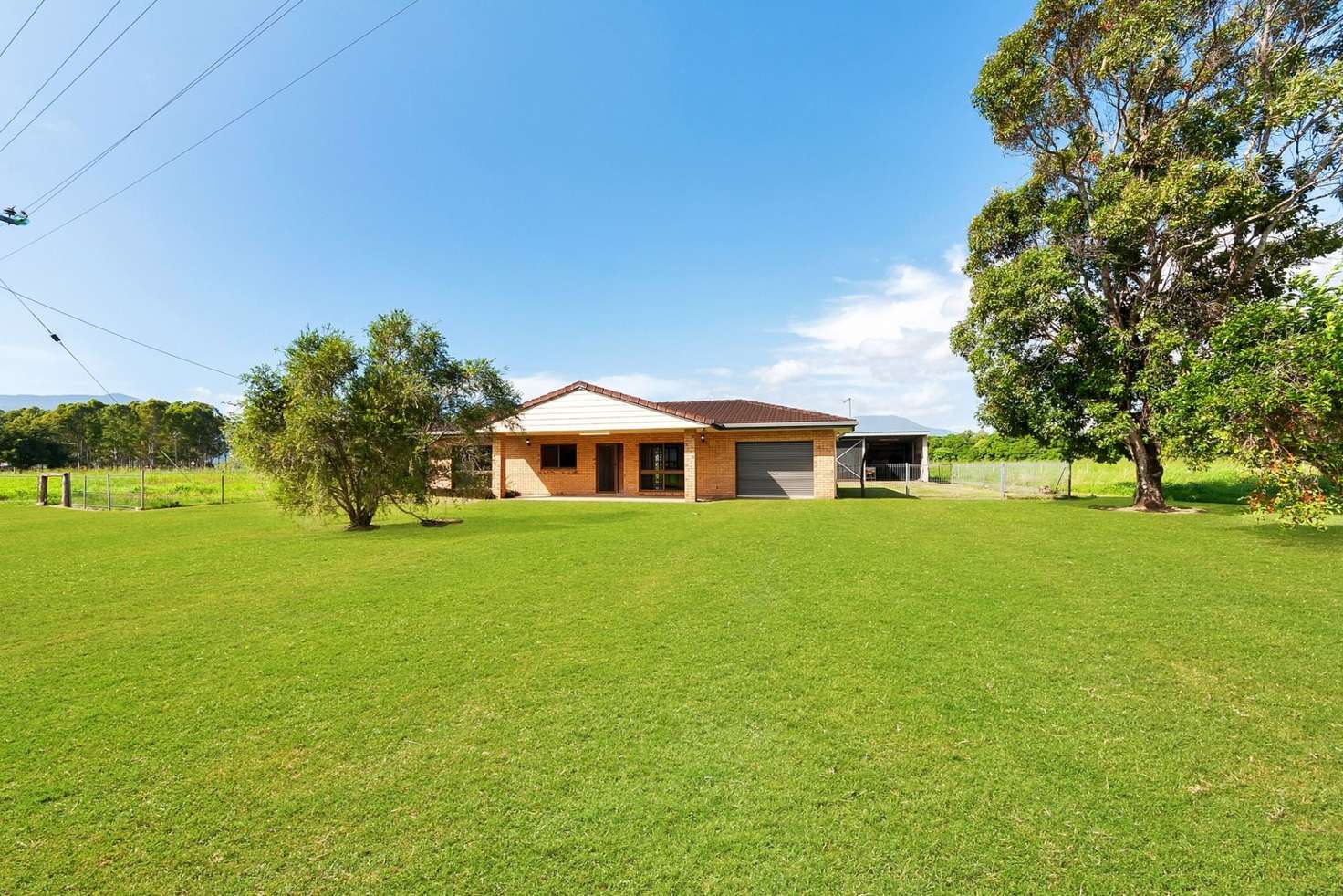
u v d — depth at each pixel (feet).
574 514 49.03
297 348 38.75
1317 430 25.90
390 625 16.84
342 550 30.35
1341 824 7.55
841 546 29.58
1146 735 9.93
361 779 8.89
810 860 7.01
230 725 10.73
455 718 10.91
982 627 15.85
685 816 7.88
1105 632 15.33
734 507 53.83
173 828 7.82
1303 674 12.50
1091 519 40.50
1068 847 7.18
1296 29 40.16
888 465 113.50
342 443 38.37
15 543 34.45
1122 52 42.27
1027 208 52.08
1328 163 37.68
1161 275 44.65
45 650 14.98
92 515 53.88
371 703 11.64
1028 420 48.80
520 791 8.51
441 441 43.78
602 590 20.67
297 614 18.07
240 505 64.39
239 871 6.98
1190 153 42.14
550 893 6.57
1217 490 59.98
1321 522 25.80
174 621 17.40
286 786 8.75
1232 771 8.84
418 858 7.16
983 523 38.73
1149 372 41.52
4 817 8.07
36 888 6.75
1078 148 47.98
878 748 9.57
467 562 26.45
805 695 11.64
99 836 7.66
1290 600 18.30
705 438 70.59
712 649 14.43
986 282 49.44
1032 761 9.14
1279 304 27.43
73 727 10.71
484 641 15.28
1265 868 6.79
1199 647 14.20
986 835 7.42
